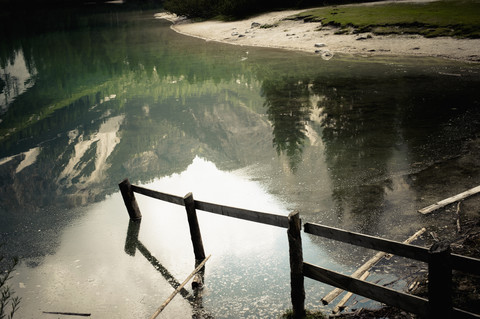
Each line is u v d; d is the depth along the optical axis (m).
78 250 8.02
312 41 29.48
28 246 8.38
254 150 12.35
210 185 10.47
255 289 6.16
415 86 16.73
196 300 6.12
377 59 22.98
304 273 5.10
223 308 5.87
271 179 10.20
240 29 38.53
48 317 6.10
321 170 10.17
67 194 11.01
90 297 6.51
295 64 24.22
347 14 32.88
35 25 66.69
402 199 8.14
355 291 4.64
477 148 10.05
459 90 15.45
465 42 22.36
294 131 13.38
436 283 3.88
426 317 4.09
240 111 16.62
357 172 9.73
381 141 11.43
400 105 14.45
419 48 23.31
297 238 4.96
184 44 36.84
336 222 7.71
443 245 3.84
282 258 6.90
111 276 7.04
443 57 21.22
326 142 11.96
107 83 24.80
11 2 105.75
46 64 33.28
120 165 12.75
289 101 16.92
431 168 9.34
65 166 12.97
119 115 18.06
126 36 45.97
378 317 4.90
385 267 5.95
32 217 9.78
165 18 62.38
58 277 7.14
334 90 17.64
